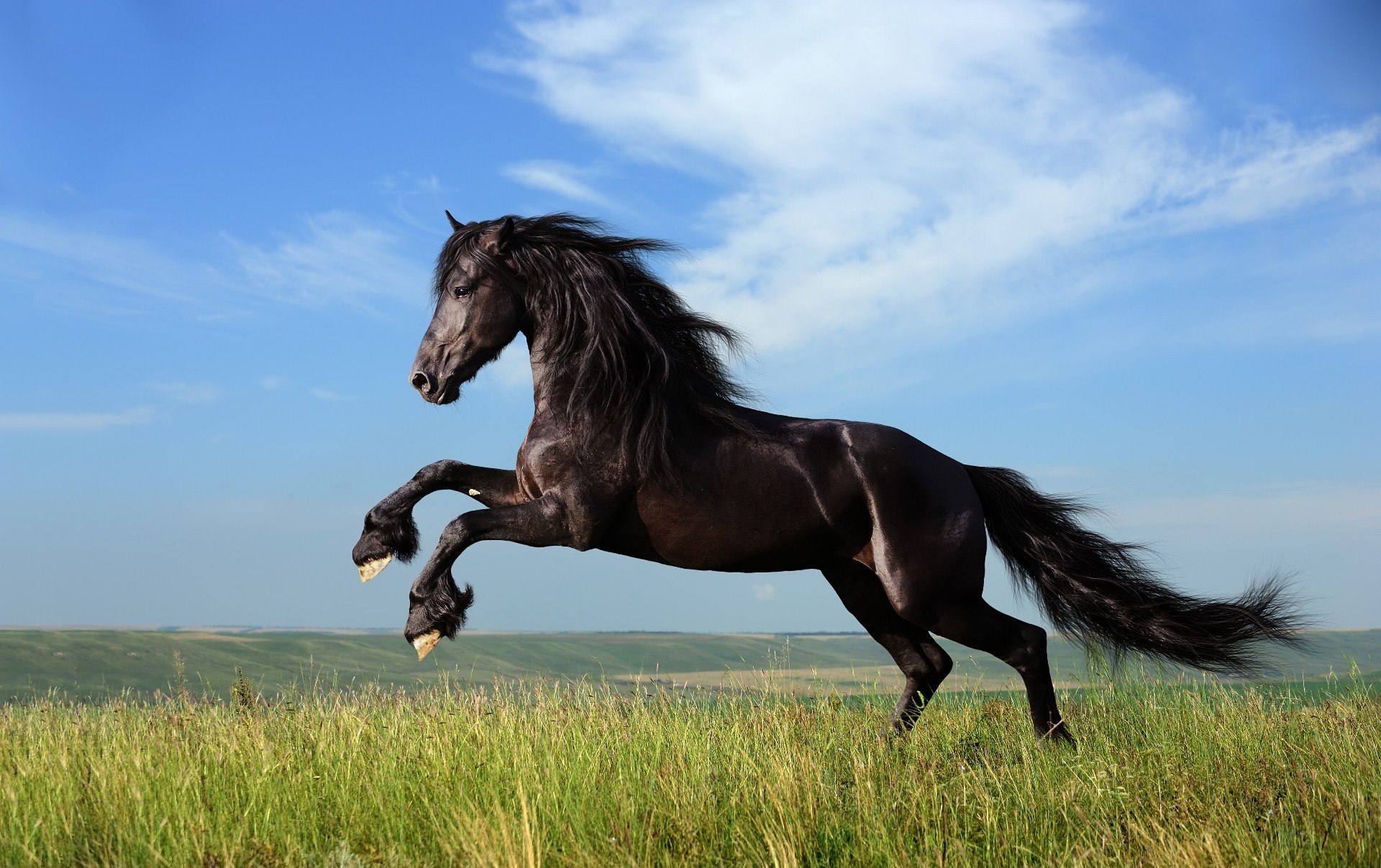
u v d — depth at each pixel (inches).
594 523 202.1
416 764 172.1
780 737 195.5
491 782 160.7
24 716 224.7
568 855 131.2
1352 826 138.7
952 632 223.1
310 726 205.9
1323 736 202.4
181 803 147.0
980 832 144.9
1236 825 140.6
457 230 223.0
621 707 231.8
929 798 154.7
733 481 209.3
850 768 178.5
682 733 202.4
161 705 227.1
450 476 211.2
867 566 227.1
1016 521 240.2
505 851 125.9
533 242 217.6
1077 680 274.2
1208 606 231.9
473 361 215.0
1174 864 127.5
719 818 146.3
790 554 218.1
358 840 140.2
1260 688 261.7
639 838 135.3
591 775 164.6
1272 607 229.5
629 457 202.7
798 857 134.5
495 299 214.8
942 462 229.3
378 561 207.5
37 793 151.6
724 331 225.0
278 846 135.8
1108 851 139.7
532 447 205.9
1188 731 219.9
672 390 211.8
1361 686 251.3
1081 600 234.8
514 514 197.9
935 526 220.8
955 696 277.0
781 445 214.8
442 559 194.4
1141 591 235.1
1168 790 167.5
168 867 127.3
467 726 206.5
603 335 206.1
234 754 174.2
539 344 213.6
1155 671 252.1
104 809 144.4
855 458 217.9
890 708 255.3
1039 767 180.2
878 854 134.6
